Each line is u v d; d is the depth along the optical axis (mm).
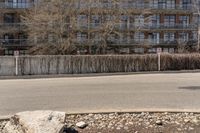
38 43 39375
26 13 46031
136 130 6586
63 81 20938
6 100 11961
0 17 54469
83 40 41844
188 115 7918
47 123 5727
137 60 31297
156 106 10125
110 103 10922
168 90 14742
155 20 60312
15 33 53469
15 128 5934
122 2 47156
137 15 50719
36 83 19531
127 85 17312
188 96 12586
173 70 32188
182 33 61125
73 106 10383
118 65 30672
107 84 18047
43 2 39375
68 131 6426
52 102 11328
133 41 51875
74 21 39719
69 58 29312
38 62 28344
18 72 27625
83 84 18250
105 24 41531
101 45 41750
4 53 52938
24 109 9930
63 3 39188
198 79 21297
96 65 30078
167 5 60938
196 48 55219
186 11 61344
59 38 38812
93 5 41312
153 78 22594
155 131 6508
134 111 8375
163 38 59906
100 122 7242
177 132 6438
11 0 55188
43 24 38781
